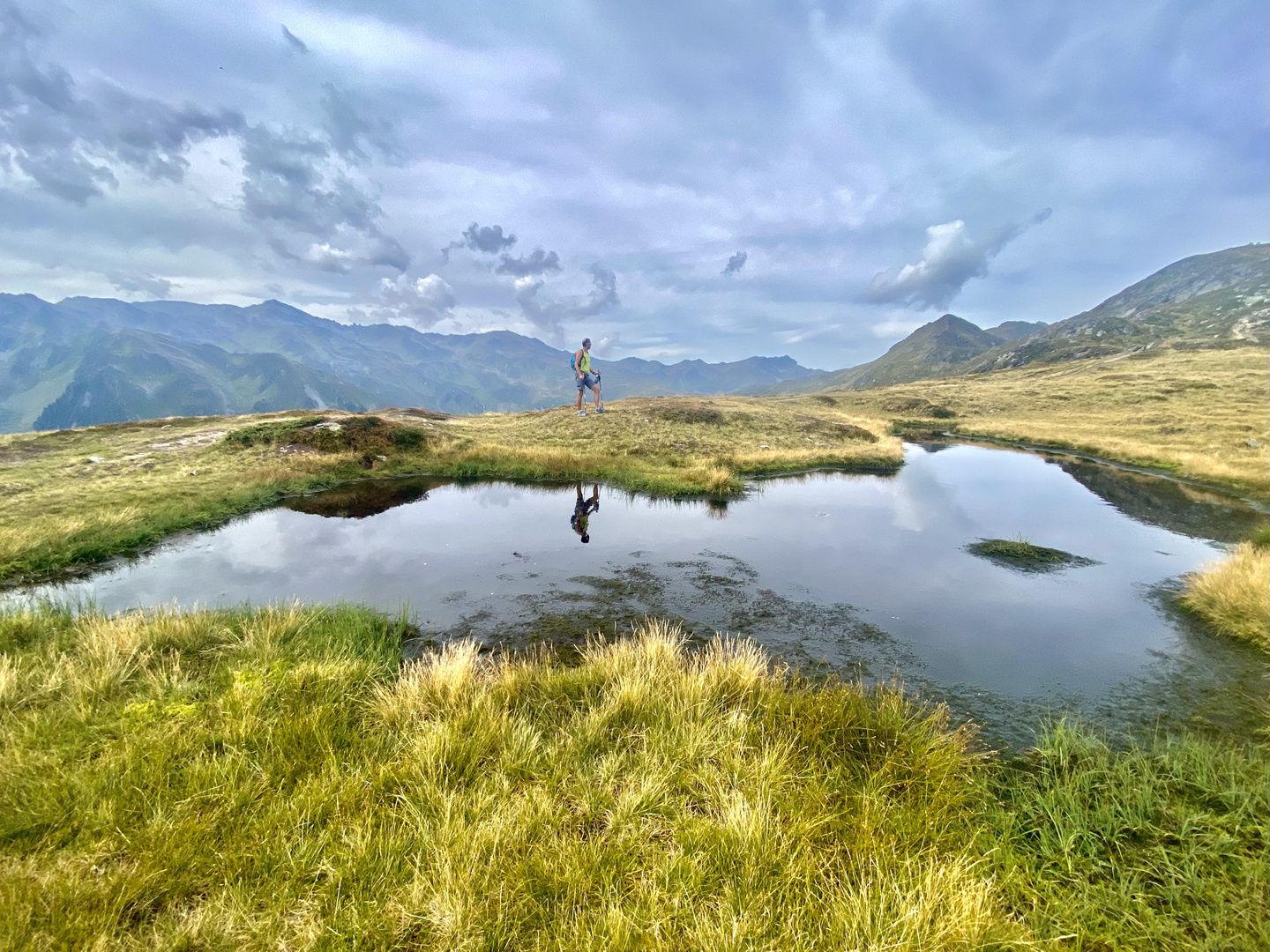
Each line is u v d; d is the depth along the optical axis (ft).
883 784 15.05
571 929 10.31
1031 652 25.62
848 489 66.74
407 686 18.88
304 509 52.24
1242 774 15.31
